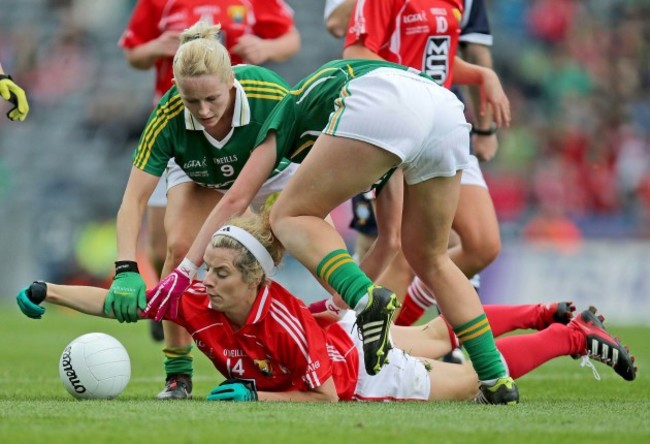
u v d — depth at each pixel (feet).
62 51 231.91
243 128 60.70
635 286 165.58
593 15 225.15
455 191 56.08
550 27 221.05
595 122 209.56
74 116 222.69
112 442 40.70
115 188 205.98
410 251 57.72
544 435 43.75
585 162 201.26
